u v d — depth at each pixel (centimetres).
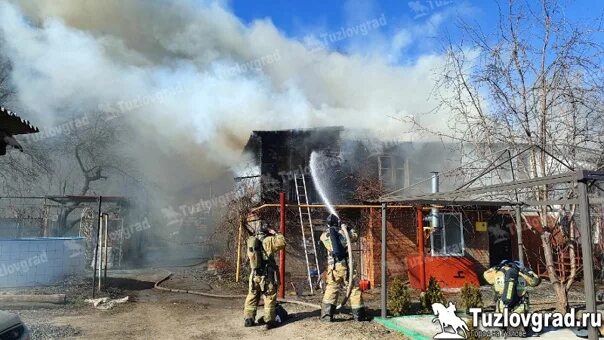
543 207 895
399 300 855
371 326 778
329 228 844
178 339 738
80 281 1241
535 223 1145
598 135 853
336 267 823
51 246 1227
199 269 1811
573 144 860
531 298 1119
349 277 811
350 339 709
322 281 1285
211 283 1382
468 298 846
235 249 1573
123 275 1548
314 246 1369
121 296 1123
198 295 1188
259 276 802
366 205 1343
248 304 811
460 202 891
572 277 881
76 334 760
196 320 877
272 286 799
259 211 1462
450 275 1355
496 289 728
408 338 702
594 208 1052
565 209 889
